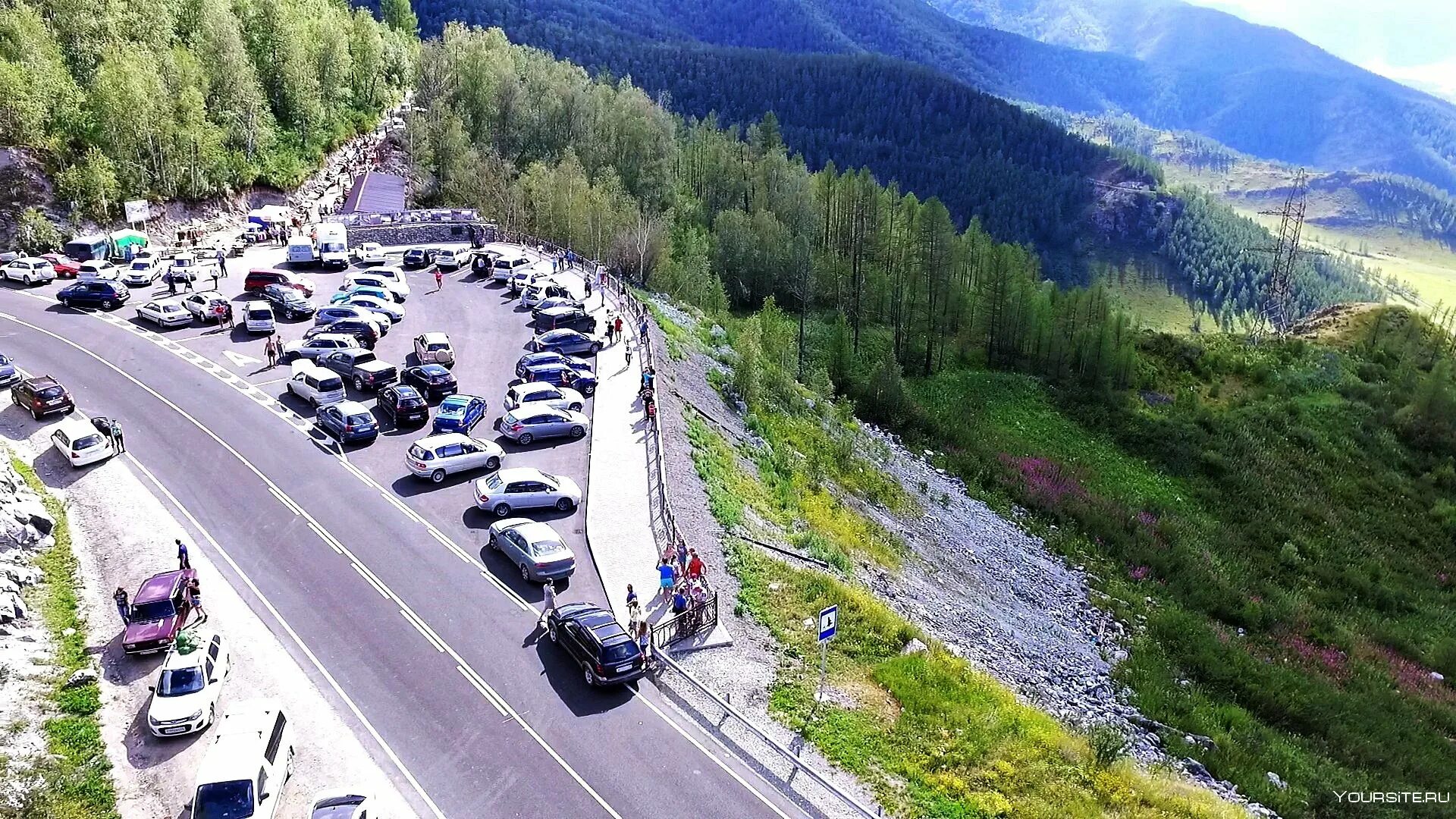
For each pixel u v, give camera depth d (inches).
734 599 1416.1
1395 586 2615.7
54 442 1630.2
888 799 1052.5
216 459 1697.8
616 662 1154.0
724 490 1808.6
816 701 1216.8
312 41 4803.2
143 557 1391.5
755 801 1020.5
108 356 2116.1
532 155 5305.1
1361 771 1658.5
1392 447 3341.5
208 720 1066.7
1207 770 1501.0
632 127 5689.0
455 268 3161.9
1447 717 1942.7
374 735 1078.4
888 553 1980.8
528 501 1569.9
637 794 1016.2
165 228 3344.0
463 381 2162.9
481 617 1306.6
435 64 5743.1
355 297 2527.1
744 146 6653.5
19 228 2910.9
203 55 3922.2
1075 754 1237.1
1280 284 6520.7
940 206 4379.9
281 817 954.7
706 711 1163.9
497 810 981.8
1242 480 3127.5
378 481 1674.5
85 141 3299.7
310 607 1302.9
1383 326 4338.1
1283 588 2559.1
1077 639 1979.6
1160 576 2491.4
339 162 4586.6
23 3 3501.5
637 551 1491.1
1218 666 1968.5
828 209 5605.3
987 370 4126.5
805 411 2760.8
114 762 1016.9
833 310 4739.2
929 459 3048.7
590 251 4018.2
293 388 1993.1
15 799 932.0
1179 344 4047.7
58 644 1185.4
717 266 4840.1
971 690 1350.9
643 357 2390.5
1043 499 2837.1
